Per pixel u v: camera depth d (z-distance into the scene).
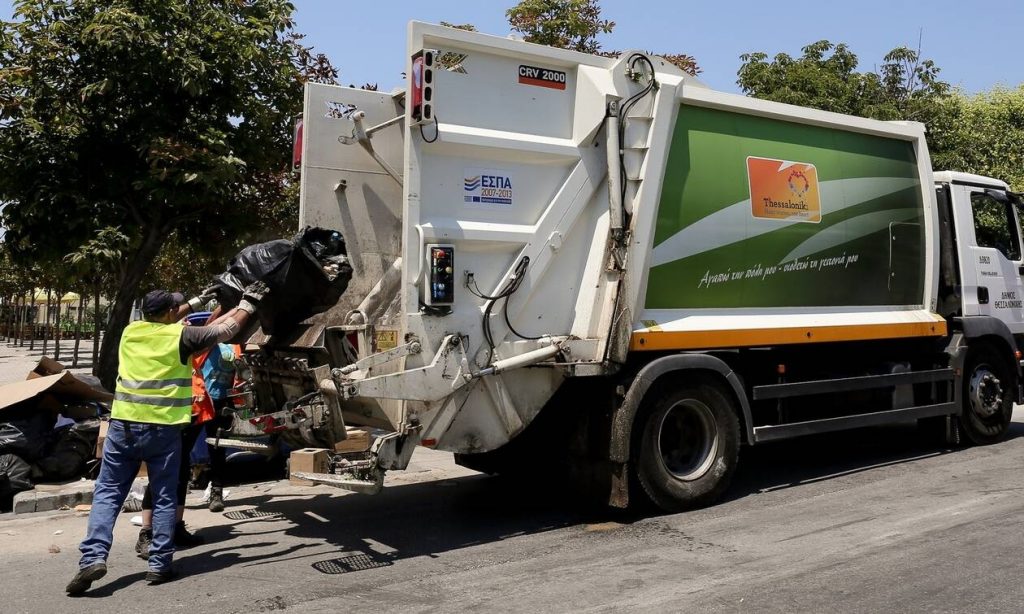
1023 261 9.38
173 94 9.66
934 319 8.43
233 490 7.62
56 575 5.15
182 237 10.58
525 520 6.38
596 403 6.25
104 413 8.01
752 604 4.37
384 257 6.59
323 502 7.11
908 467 7.89
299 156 6.49
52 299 37.22
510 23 13.49
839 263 7.75
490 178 5.84
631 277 6.20
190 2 9.80
